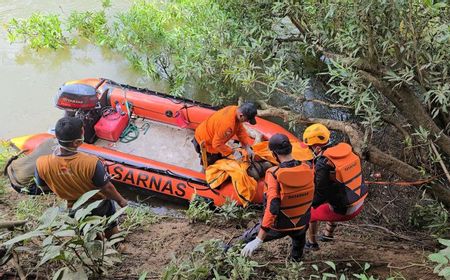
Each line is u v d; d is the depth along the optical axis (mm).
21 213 4871
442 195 4809
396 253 4375
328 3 5309
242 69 5879
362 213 5461
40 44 8812
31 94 7902
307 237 4715
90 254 3082
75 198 3555
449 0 4621
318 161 3820
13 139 6199
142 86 8102
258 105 7129
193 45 7285
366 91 4801
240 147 5977
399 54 4652
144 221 4973
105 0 9945
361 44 4781
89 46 9016
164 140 6531
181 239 4711
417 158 5227
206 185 5609
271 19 6699
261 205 5395
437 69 4820
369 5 4242
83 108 5949
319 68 7617
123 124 6547
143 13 8703
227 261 3621
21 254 3562
